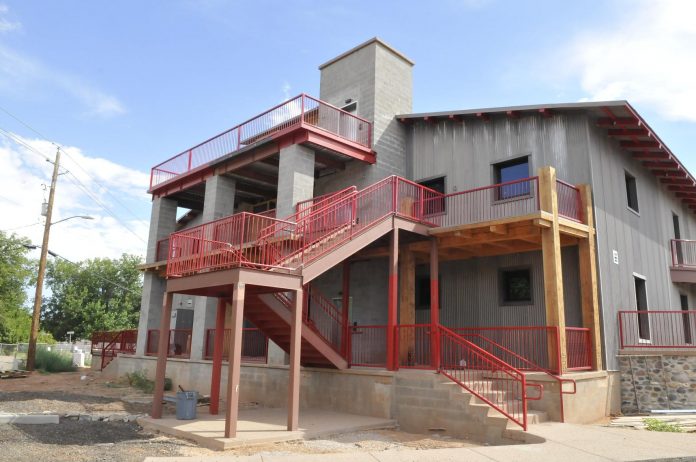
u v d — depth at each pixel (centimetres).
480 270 1436
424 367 1144
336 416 1126
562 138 1336
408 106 1797
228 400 861
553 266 1087
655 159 1577
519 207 1350
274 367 1397
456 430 977
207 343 1720
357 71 1775
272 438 870
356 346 1573
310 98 1530
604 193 1328
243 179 1867
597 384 1134
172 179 1991
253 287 1018
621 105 1236
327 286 1706
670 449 718
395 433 1007
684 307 1853
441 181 1591
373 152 1627
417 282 1574
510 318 1348
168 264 1114
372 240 1151
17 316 5031
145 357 2005
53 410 1173
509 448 730
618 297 1298
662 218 1753
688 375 1170
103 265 6150
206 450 809
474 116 1523
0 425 965
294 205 1469
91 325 5697
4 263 4559
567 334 1122
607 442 772
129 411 1196
